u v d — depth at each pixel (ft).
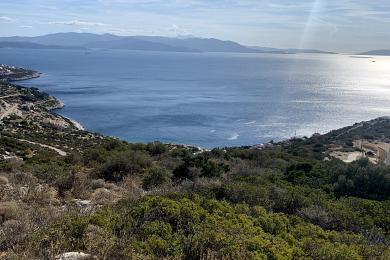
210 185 47.91
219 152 121.70
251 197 44.83
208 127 331.57
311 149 200.75
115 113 389.39
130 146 123.44
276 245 26.81
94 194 44.96
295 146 215.72
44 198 38.60
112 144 121.39
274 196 46.70
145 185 59.52
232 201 44.32
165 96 526.16
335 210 43.50
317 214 41.81
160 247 24.03
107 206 32.35
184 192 43.39
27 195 37.81
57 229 23.07
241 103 480.23
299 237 33.19
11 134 227.81
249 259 23.35
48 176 50.24
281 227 34.37
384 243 35.94
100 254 20.98
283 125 352.28
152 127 326.85
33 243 21.24
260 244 25.82
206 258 23.57
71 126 323.57
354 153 189.26
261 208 38.63
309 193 52.85
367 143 220.43
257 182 56.24
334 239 34.06
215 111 410.11
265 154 122.83
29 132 259.39
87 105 438.81
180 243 25.29
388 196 60.39
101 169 68.49
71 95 524.11
